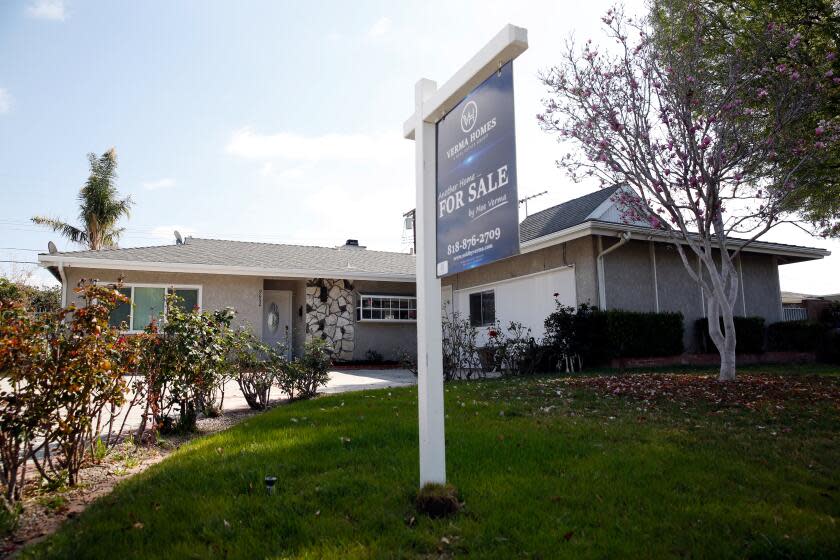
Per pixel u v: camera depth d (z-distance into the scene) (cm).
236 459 448
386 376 1312
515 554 273
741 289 1512
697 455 442
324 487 368
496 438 502
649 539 287
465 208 351
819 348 1400
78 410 432
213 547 286
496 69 328
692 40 925
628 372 1053
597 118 942
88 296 439
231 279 1570
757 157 888
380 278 1728
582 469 404
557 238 1259
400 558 270
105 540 298
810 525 305
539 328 1362
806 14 906
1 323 367
